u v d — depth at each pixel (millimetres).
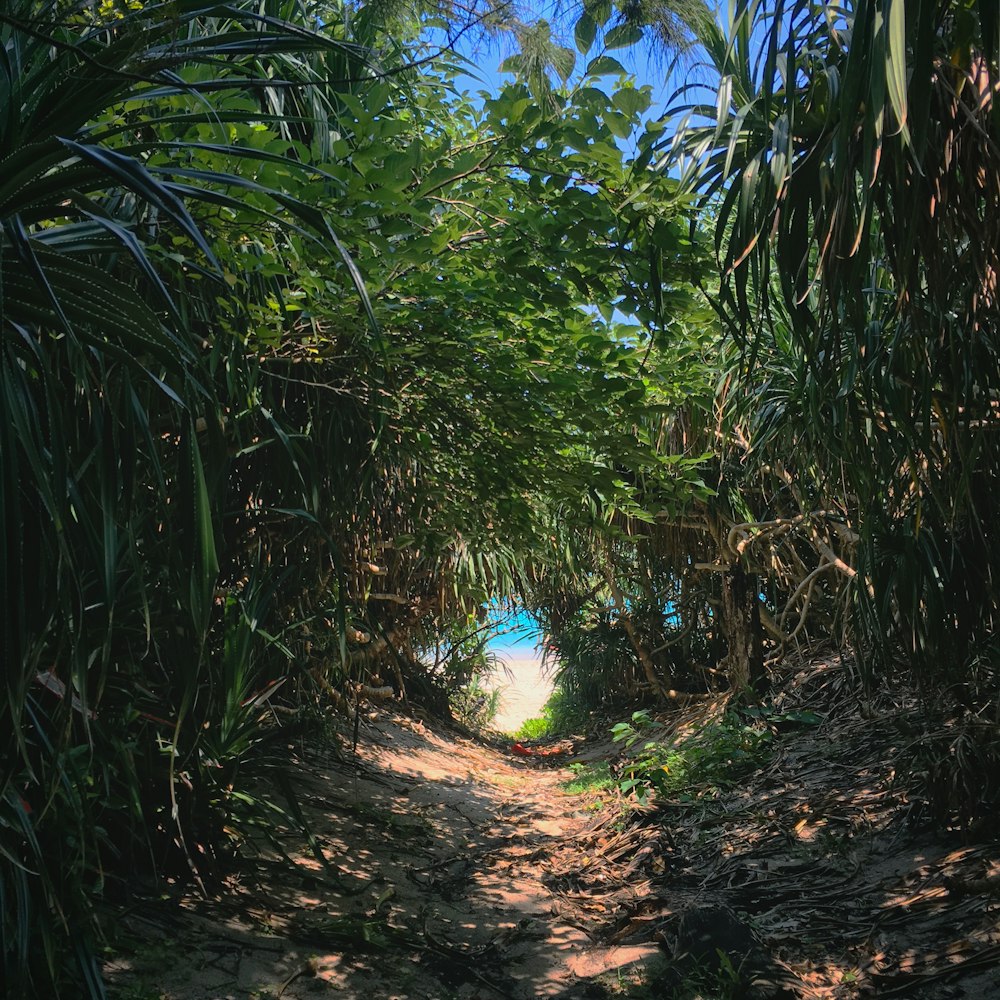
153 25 1978
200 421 3686
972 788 3693
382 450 4539
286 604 4617
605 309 3424
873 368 3000
